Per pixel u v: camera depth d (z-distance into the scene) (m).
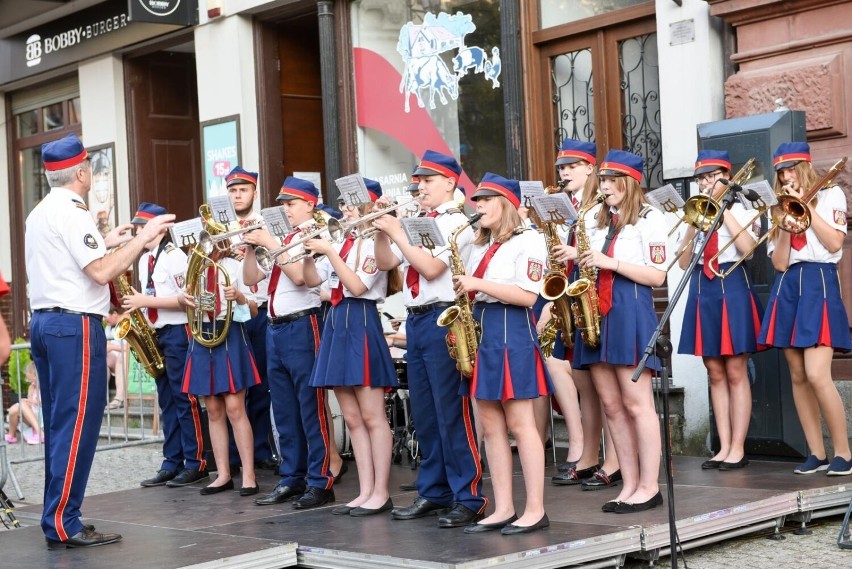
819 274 6.43
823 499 5.95
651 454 5.65
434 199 5.75
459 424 5.62
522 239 5.21
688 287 7.12
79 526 5.62
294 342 6.55
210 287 7.07
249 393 8.07
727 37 7.74
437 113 9.70
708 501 5.75
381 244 5.95
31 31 13.23
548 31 8.91
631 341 5.62
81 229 5.55
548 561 4.91
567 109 8.91
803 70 7.29
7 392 13.12
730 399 7.02
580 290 5.69
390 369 6.14
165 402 7.89
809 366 6.40
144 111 12.52
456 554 4.90
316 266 6.59
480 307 5.32
